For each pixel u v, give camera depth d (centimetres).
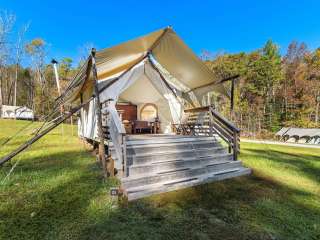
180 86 766
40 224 258
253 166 577
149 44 506
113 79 631
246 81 3394
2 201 316
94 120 642
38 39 2942
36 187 372
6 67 2820
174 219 280
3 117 2380
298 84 3053
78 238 233
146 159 429
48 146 798
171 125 794
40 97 2759
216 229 259
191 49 503
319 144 2069
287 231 258
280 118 3036
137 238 236
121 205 315
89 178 423
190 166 461
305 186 431
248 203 335
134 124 780
